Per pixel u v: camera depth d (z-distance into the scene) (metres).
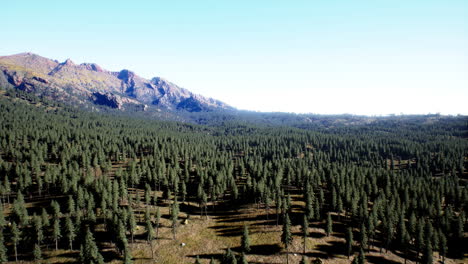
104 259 68.06
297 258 70.69
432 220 87.81
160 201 105.31
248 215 95.75
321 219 91.44
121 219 75.31
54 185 102.00
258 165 137.62
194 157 167.25
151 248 70.69
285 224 70.19
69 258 67.25
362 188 101.00
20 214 75.06
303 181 116.81
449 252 78.75
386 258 73.50
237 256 71.12
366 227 78.06
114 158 159.75
